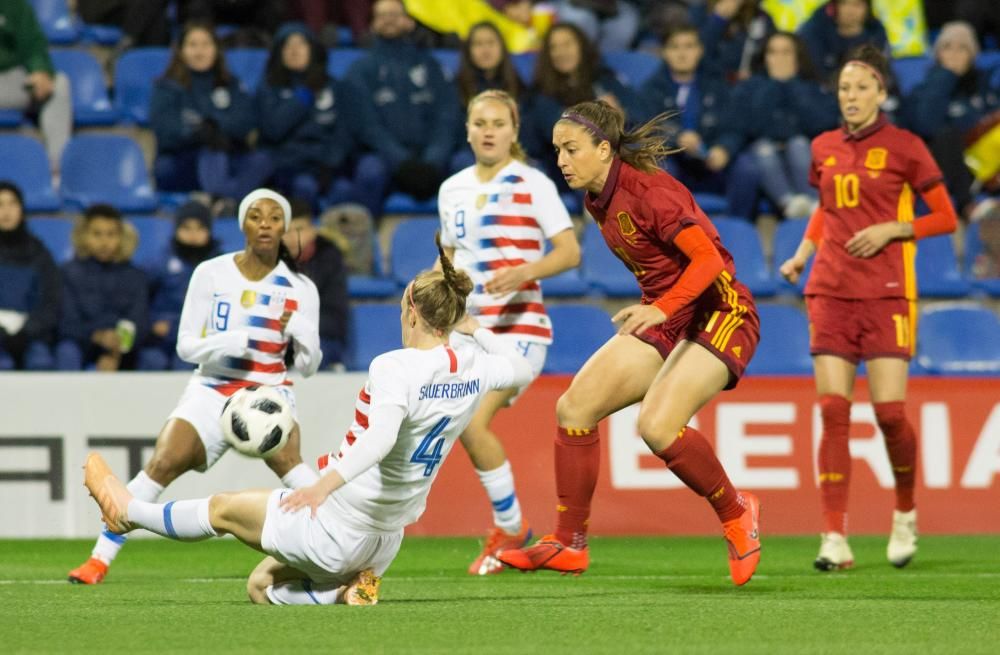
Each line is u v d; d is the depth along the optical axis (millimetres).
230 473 34562
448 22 50844
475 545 33094
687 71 46688
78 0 50031
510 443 35562
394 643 15562
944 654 14836
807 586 23406
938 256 45719
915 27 54594
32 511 33656
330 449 34750
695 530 35969
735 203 45875
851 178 27094
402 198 44656
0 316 36875
